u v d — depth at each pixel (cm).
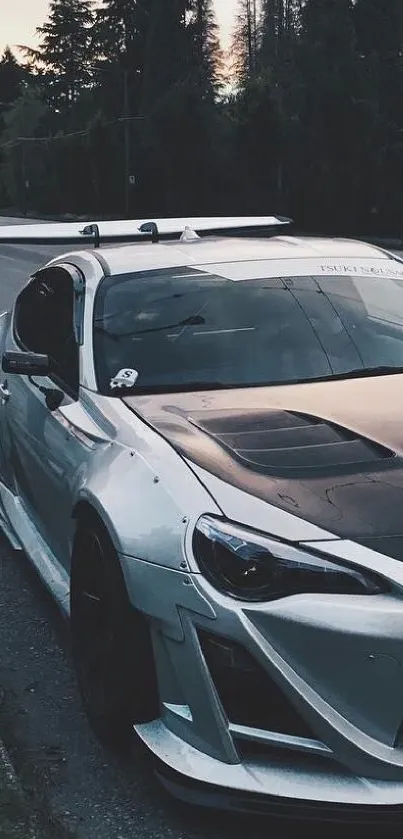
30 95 10175
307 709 236
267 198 5391
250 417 315
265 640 238
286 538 245
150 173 6638
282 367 369
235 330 381
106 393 347
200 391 348
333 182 5000
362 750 234
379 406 327
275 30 8325
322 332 386
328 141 4944
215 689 247
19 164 9056
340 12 5300
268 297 401
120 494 280
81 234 497
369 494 259
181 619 252
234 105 5891
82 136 7650
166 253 436
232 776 244
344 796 235
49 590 358
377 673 233
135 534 266
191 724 254
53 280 453
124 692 272
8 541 494
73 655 319
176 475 274
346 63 4950
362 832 257
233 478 268
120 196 6962
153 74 7356
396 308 408
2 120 11150
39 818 262
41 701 334
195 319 385
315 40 5206
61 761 296
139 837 260
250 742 245
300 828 261
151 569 259
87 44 10294
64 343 396
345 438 295
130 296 393
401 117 5188
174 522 261
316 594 237
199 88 6256
